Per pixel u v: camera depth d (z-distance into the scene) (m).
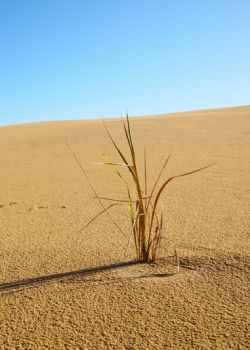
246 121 14.13
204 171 6.12
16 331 1.74
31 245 2.88
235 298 1.93
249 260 2.36
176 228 3.16
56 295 2.05
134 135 12.63
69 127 16.86
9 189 5.45
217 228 3.09
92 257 2.57
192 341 1.60
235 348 1.54
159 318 1.79
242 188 4.68
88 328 1.74
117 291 2.06
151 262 2.45
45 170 7.23
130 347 1.59
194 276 2.21
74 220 3.59
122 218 3.57
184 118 16.84
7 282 2.24
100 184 5.50
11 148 11.84
